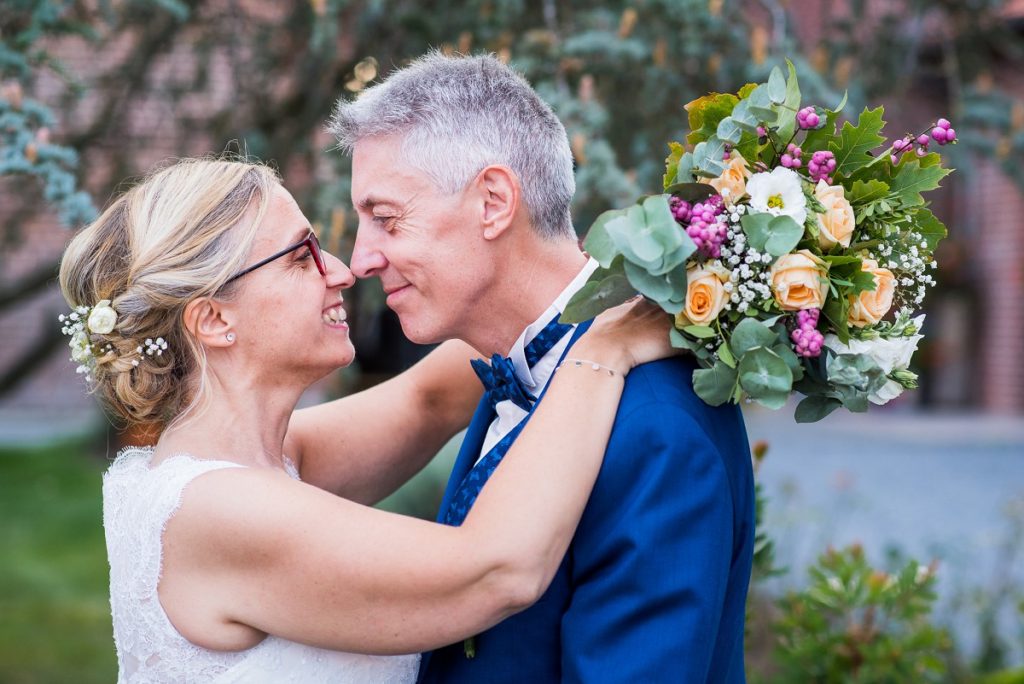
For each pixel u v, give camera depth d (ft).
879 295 4.93
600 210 9.66
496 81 5.51
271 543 4.89
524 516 4.76
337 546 4.84
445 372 6.95
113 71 12.12
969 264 41.65
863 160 5.11
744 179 4.93
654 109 10.27
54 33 8.72
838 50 11.30
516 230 5.49
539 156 5.49
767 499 8.18
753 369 4.69
